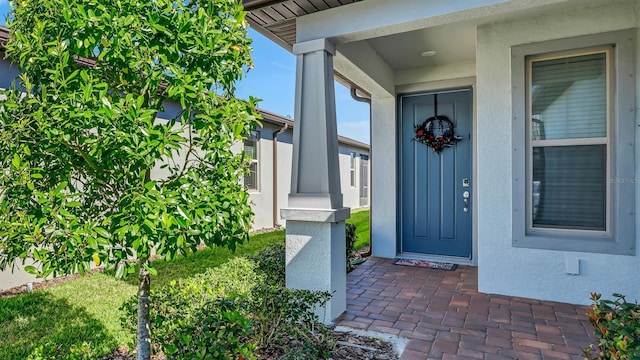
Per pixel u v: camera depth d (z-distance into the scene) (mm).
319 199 3094
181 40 1567
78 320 3129
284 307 2336
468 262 5031
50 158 1578
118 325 3000
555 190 3545
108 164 1532
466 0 2715
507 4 2637
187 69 1629
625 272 3227
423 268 4785
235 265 3920
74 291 3924
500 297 3607
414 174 5441
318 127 3141
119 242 1393
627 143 3203
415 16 2857
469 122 5082
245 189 1835
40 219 1384
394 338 2674
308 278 3096
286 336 2457
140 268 1815
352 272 4602
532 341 2615
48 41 1468
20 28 1553
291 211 3129
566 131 3490
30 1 1493
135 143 1360
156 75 1513
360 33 3072
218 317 1973
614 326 1489
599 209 3393
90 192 1708
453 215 5211
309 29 3213
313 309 2697
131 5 1493
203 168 1733
